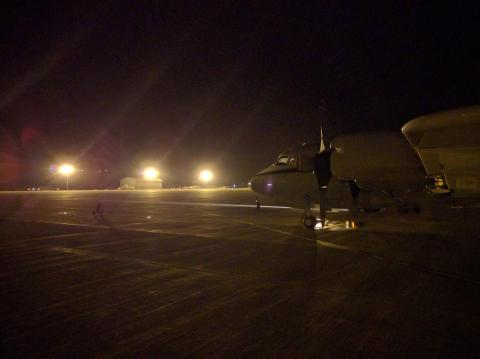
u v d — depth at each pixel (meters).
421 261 8.64
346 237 12.28
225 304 5.84
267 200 33.41
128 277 7.50
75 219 18.80
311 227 14.50
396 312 5.38
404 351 4.19
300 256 9.36
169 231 14.23
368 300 5.93
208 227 15.35
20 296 6.35
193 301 6.01
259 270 7.96
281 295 6.25
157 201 33.22
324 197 14.59
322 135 14.68
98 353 4.26
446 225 14.91
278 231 13.96
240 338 4.59
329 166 14.27
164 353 4.23
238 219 18.44
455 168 9.58
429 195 14.00
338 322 5.04
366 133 12.04
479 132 8.52
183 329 4.89
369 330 4.77
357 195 14.45
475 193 9.73
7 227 15.66
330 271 7.80
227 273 7.74
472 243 10.95
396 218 17.41
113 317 5.35
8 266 8.53
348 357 4.07
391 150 11.71
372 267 8.11
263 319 5.19
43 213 22.16
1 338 4.70
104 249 10.55
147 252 10.09
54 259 9.26
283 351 4.23
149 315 5.41
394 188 13.47
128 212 22.70
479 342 4.39
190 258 9.27
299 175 15.05
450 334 4.62
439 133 8.95
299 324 5.00
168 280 7.26
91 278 7.45
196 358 4.10
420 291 6.36
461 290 6.39
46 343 4.54
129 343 4.50
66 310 5.66
